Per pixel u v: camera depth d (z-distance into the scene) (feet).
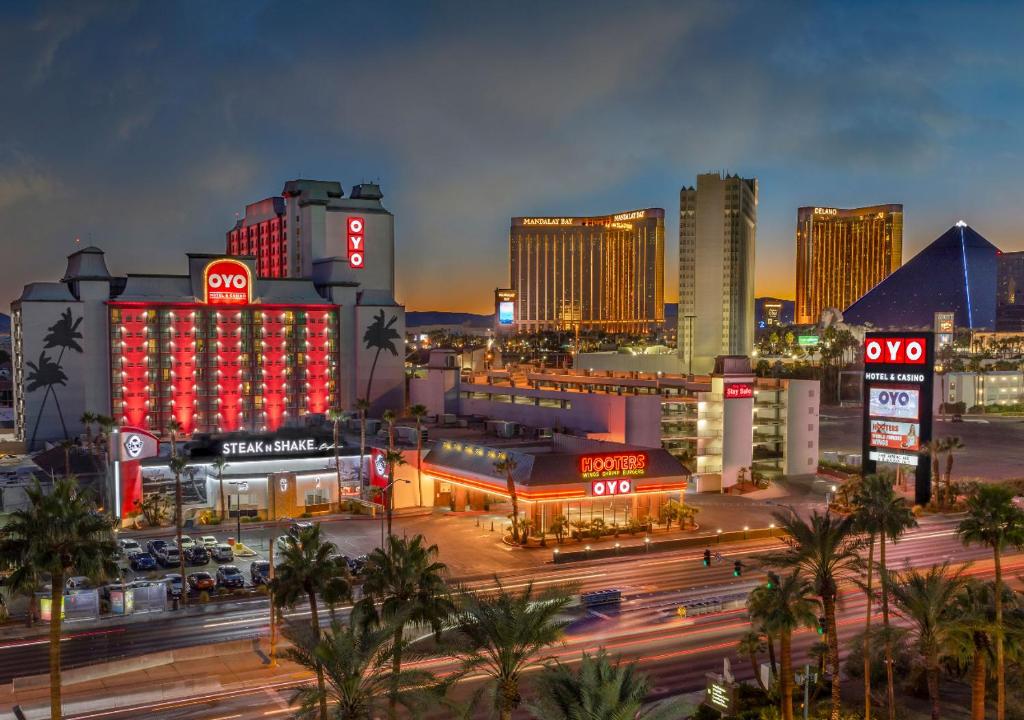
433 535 403.54
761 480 522.06
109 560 183.73
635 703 123.54
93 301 630.74
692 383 552.00
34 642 268.82
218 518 435.12
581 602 293.64
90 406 629.51
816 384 553.64
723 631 271.08
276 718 207.62
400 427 527.81
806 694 183.11
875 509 229.66
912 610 182.29
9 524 177.58
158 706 215.92
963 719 198.39
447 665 239.71
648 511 422.82
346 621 283.79
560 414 551.59
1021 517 192.75
